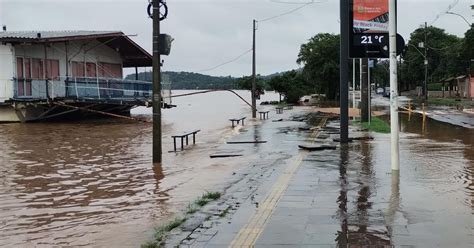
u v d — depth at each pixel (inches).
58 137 922.1
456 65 2965.1
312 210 294.0
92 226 317.7
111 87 1512.1
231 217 287.3
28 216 348.5
